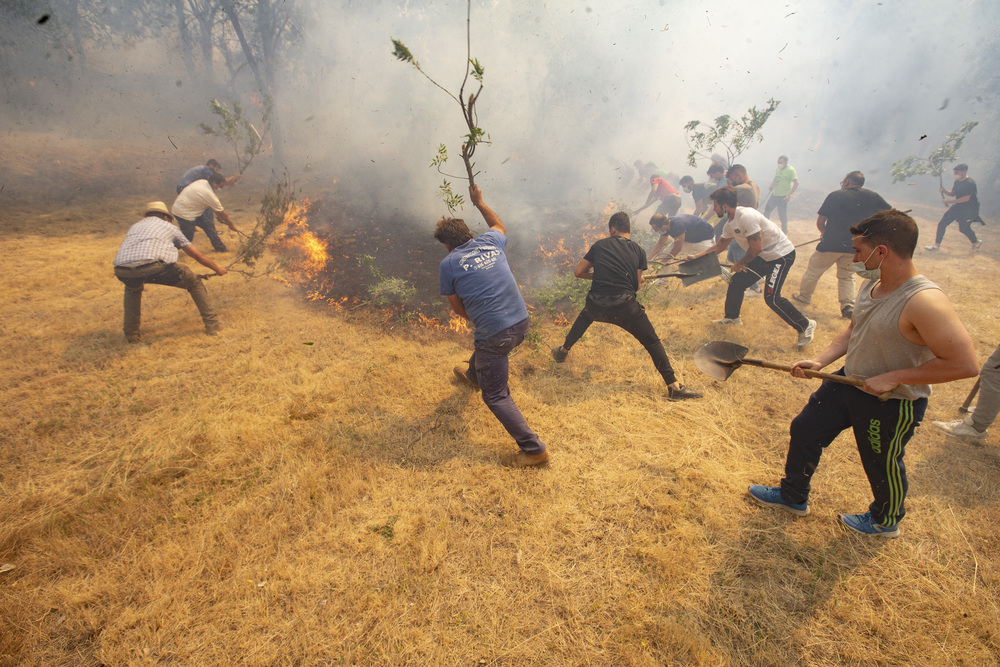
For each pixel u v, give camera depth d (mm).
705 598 2229
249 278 5602
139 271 4074
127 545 2432
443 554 2416
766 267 4473
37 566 2330
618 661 1981
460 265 2914
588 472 2982
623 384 3924
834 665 1970
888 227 1952
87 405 3521
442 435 3297
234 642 2039
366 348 4383
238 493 2779
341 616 2141
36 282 5477
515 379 3971
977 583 2293
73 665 1959
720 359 2746
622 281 3621
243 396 3660
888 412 2154
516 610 2180
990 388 3072
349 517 2639
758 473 2980
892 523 2406
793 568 2375
